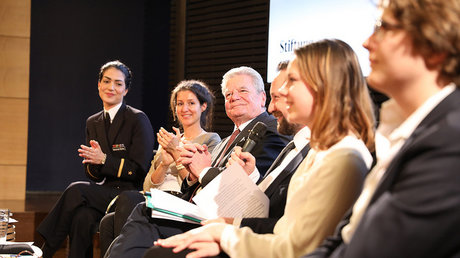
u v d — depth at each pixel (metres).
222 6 6.55
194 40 6.90
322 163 1.52
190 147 2.73
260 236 1.59
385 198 0.98
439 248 0.91
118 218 3.23
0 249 2.64
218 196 2.07
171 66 7.24
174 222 2.49
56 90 7.52
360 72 1.61
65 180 7.54
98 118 4.44
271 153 2.83
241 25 6.29
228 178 2.09
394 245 0.93
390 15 1.07
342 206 1.45
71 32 7.58
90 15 7.65
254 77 3.23
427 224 0.90
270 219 1.89
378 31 1.12
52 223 3.96
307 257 1.25
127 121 4.38
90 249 3.98
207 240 1.65
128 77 4.50
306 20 5.25
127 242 2.43
